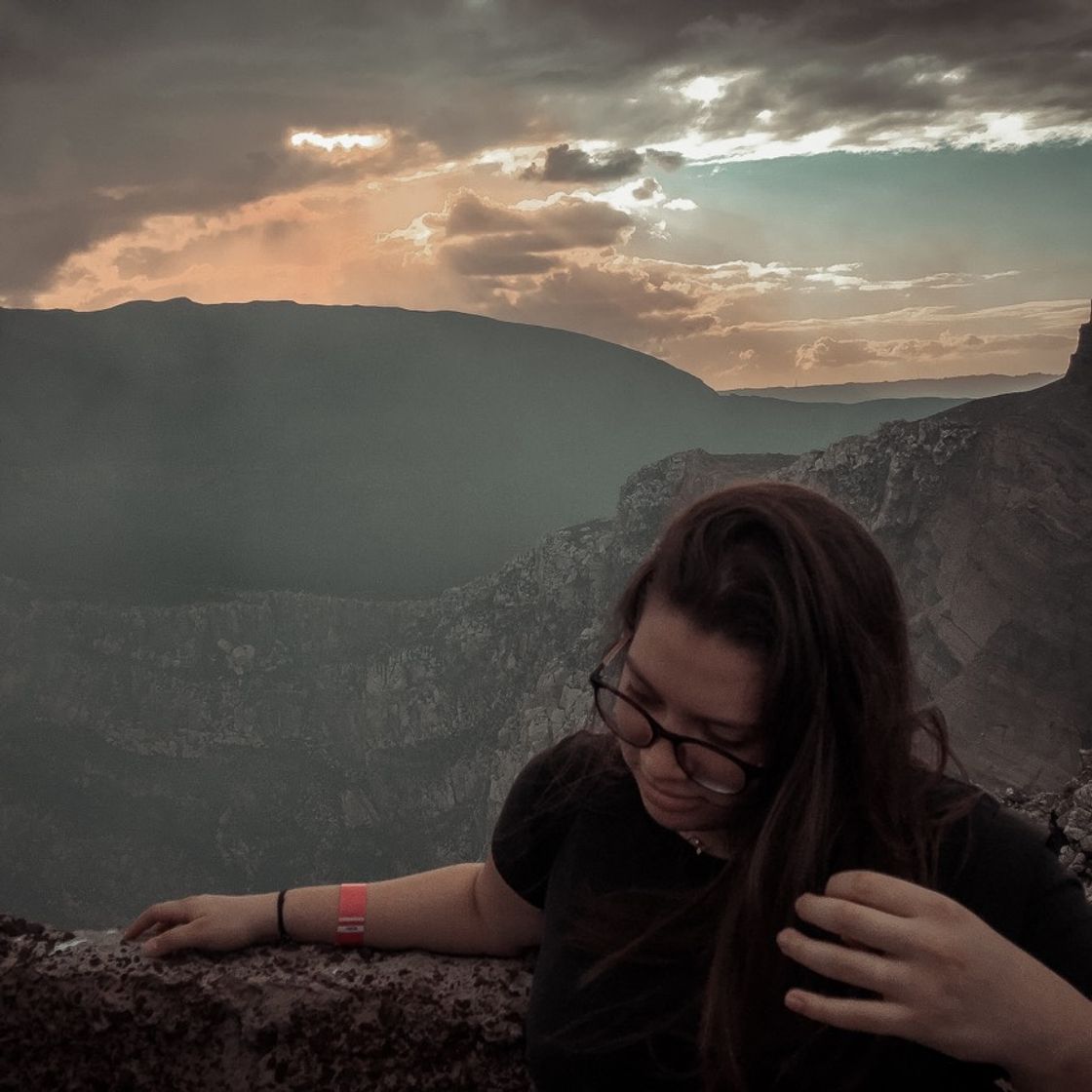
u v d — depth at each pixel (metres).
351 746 123.19
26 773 130.75
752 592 1.23
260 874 120.06
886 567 1.34
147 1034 1.70
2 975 1.74
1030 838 1.42
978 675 61.59
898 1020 1.14
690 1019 1.44
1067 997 1.13
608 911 1.51
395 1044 1.65
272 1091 1.67
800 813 1.26
